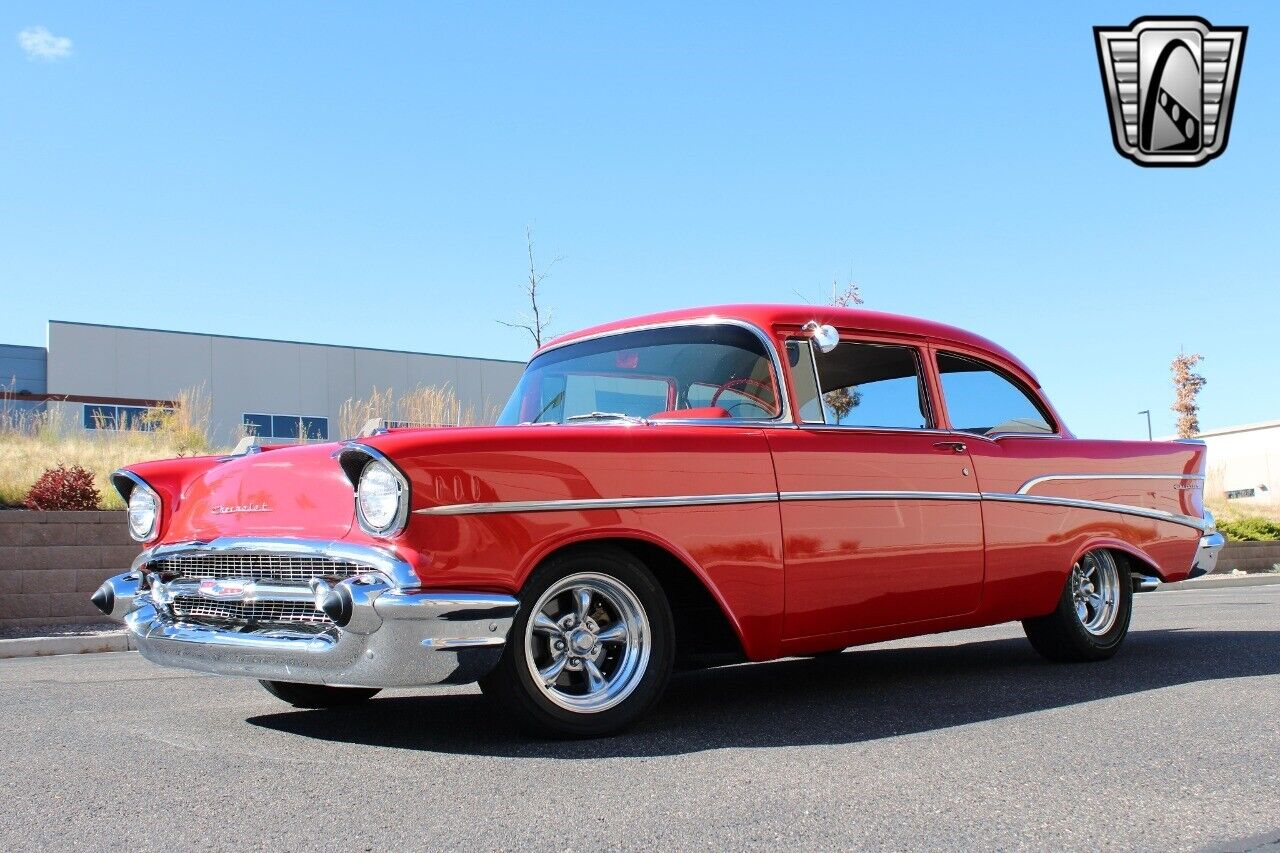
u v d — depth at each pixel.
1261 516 23.05
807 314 4.46
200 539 3.81
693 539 3.80
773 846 2.46
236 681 5.53
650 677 3.72
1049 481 5.04
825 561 4.12
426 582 3.27
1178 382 45.53
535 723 3.53
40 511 10.04
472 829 2.61
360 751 3.51
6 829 2.69
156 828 2.66
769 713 4.12
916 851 2.43
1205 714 3.96
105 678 5.97
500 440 3.48
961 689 4.66
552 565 3.53
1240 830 2.56
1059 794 2.89
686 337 4.50
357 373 32.00
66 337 28.80
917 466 4.50
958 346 4.99
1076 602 5.29
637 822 2.65
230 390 30.38
